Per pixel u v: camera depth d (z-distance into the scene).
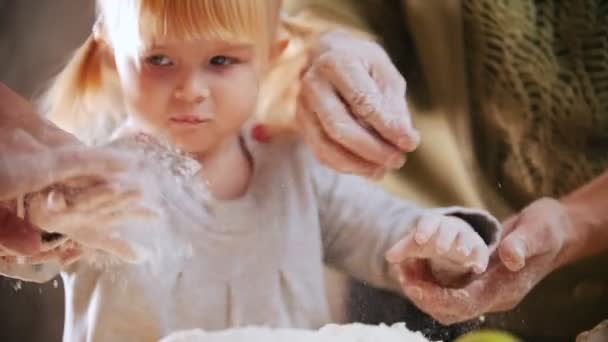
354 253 1.26
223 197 1.24
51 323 1.25
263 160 1.26
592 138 1.38
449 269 1.26
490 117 1.34
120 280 1.21
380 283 1.26
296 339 1.17
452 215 1.27
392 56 1.32
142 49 1.20
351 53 1.27
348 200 1.27
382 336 1.19
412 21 1.32
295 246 1.26
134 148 1.20
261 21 1.22
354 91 1.25
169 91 1.21
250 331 1.19
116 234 1.19
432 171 1.31
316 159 1.27
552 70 1.35
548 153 1.37
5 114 1.18
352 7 1.31
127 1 1.20
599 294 1.33
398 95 1.27
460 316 1.27
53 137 1.17
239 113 1.23
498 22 1.34
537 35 1.35
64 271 1.21
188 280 1.23
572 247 1.32
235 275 1.24
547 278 1.32
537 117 1.35
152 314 1.22
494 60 1.34
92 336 1.21
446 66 1.33
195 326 1.23
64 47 1.23
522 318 1.31
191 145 1.22
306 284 1.25
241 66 1.22
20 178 1.15
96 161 1.17
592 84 1.36
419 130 1.33
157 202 1.20
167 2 1.18
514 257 1.27
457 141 1.33
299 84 1.26
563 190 1.35
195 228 1.23
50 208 1.15
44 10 1.23
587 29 1.38
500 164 1.34
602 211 1.33
